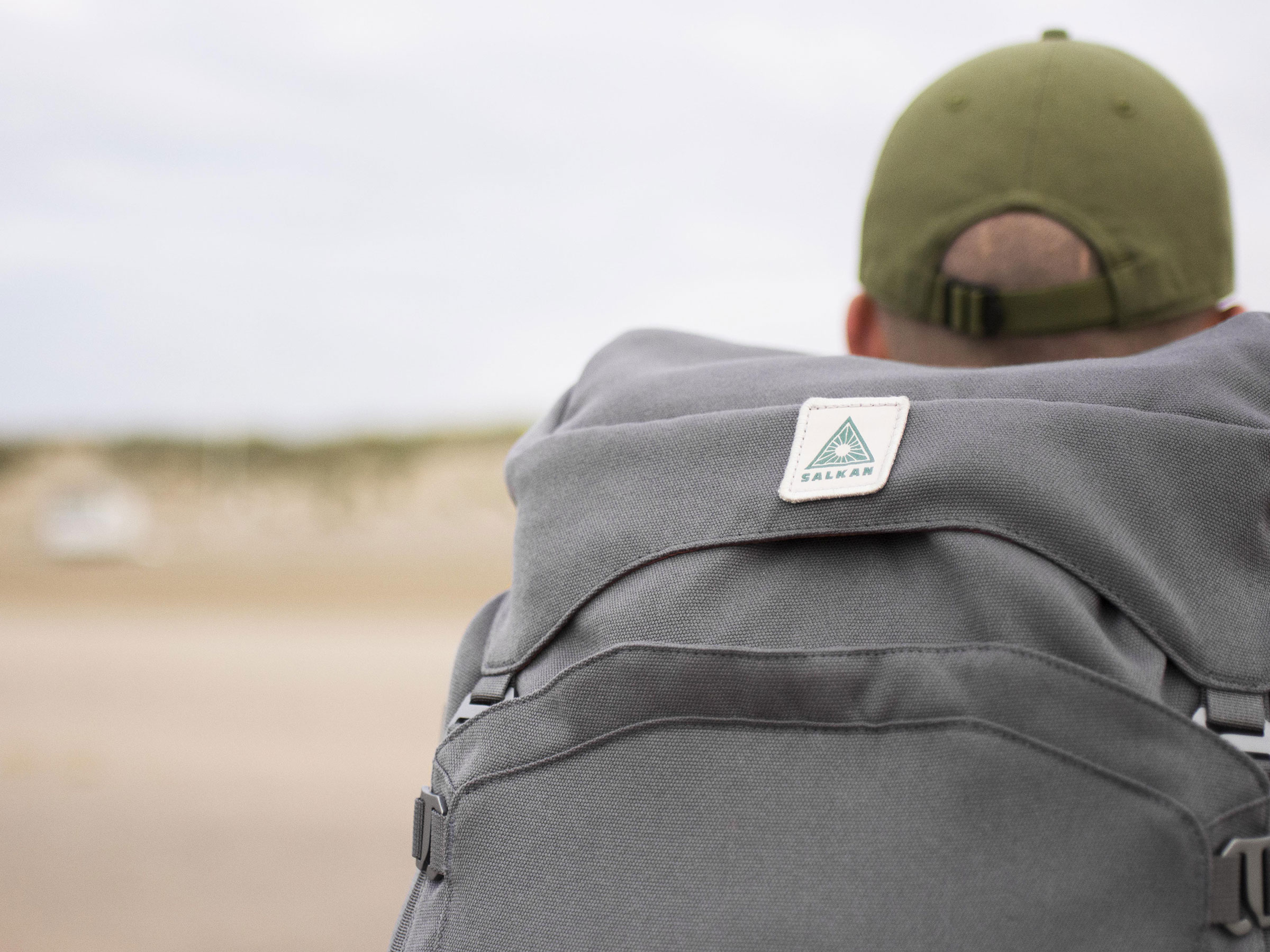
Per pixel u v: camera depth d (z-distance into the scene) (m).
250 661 13.51
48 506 40.72
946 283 0.83
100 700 10.40
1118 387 0.70
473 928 0.70
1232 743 0.61
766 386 0.78
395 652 14.49
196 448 51.00
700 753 0.66
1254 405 0.70
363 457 48.62
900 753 0.62
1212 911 0.58
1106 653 0.63
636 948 0.64
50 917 4.63
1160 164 0.80
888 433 0.70
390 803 6.54
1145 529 0.66
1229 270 0.85
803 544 0.71
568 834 0.68
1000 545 0.66
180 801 6.56
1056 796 0.60
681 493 0.74
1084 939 0.58
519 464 0.85
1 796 6.67
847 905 0.61
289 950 4.28
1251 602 0.65
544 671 0.75
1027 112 0.81
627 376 0.88
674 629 0.70
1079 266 0.80
